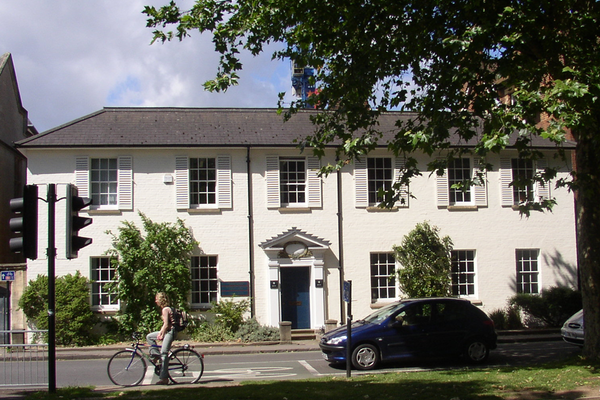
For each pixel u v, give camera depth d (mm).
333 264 21297
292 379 12273
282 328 19391
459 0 11898
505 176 22594
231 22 12188
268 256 20766
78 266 20156
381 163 22078
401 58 13070
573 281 22594
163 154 20891
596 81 9945
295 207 21234
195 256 20812
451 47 11000
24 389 11000
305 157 21656
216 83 12195
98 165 20844
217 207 20906
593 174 12422
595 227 12453
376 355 13570
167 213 20719
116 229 20422
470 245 22141
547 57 11586
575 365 11609
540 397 8586
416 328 13852
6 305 19656
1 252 22891
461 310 14375
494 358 15102
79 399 9375
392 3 12266
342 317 21094
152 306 19703
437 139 11484
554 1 11078
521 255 22625
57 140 20328
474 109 11781
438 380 10617
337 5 12297
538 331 20859
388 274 21703
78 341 18969
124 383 11633
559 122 9812
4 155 23688
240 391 9812
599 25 11141
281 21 12438
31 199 9516
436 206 22047
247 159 21156
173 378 11945
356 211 21609
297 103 13844
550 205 12344
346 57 13312
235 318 19969
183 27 12102
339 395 9234
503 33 11391
